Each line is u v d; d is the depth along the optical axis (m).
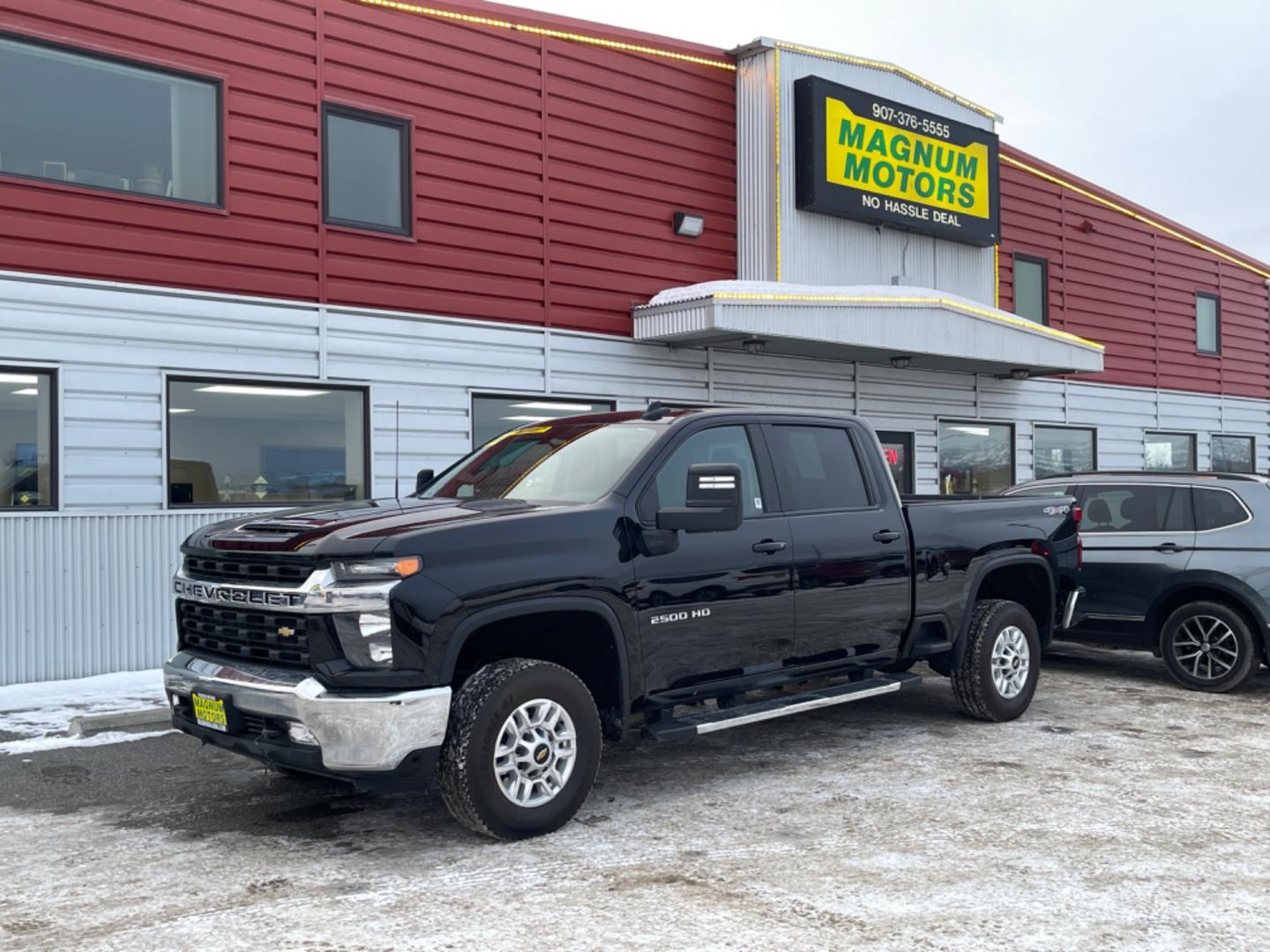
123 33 8.98
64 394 8.71
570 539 4.85
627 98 12.38
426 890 4.06
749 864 4.34
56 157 8.80
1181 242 20.25
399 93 10.59
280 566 4.55
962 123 15.16
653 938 3.60
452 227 10.98
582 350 11.96
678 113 12.84
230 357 9.57
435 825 4.92
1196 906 3.88
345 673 4.30
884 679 6.38
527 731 4.68
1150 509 8.43
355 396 10.44
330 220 10.19
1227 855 4.44
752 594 5.48
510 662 4.69
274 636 4.53
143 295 9.10
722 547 5.40
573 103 11.89
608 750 6.34
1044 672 8.97
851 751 6.28
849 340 12.64
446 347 10.93
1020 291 17.33
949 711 7.40
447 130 10.94
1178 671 8.20
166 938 3.62
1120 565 8.42
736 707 5.59
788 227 13.24
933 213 14.74
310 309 10.03
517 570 4.62
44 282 8.61
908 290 13.71
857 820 4.93
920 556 6.40
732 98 13.41
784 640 5.67
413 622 4.33
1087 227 18.25
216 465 9.62
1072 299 18.16
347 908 3.88
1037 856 4.43
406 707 4.28
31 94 8.68
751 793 5.39
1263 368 22.22
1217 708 7.48
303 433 10.12
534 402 11.75
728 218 13.33
